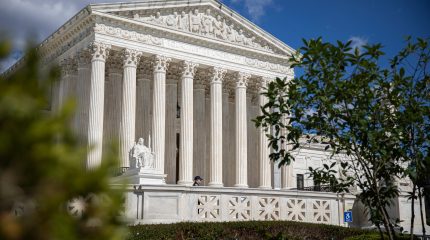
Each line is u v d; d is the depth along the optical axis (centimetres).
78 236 369
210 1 6238
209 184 6041
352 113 1456
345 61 1455
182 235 2222
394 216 3219
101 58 5322
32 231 336
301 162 7675
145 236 2092
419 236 2316
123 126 5359
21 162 342
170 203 2630
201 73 6488
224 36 6375
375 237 2350
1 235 326
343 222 3234
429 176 1561
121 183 417
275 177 6456
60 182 353
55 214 343
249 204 2906
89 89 5497
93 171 365
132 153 3594
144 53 5681
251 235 2447
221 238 2350
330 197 3231
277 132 1582
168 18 5903
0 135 338
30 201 347
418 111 1412
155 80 5716
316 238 2623
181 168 5788
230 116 7094
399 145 1467
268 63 6725
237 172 6247
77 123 5384
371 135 1393
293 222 2636
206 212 2742
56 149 357
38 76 399
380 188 1630
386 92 1491
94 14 5288
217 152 6091
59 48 6112
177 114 6825
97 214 382
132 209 2534
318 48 1438
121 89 5975
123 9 5506
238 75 6425
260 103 6631
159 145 5550
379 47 1420
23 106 357
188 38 6006
